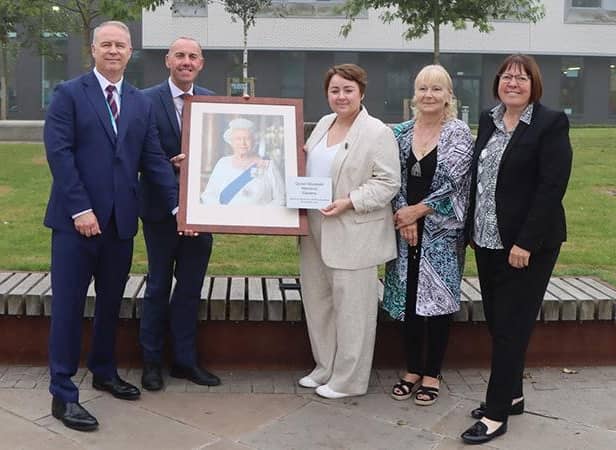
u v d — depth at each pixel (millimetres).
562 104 33938
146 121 3922
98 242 3811
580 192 9406
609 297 4652
